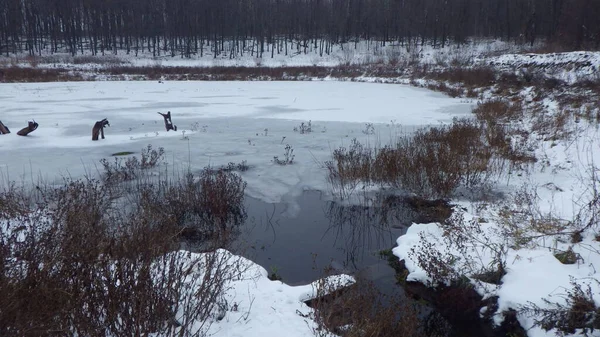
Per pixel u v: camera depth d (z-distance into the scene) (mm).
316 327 4160
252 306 4531
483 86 26250
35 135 14633
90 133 15195
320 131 15680
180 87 32031
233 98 25625
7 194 7250
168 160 11734
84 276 3572
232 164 11281
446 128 14523
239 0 68250
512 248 5602
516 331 4477
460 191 8992
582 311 4094
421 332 4539
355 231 7648
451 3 60062
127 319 3408
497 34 56469
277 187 9867
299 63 52125
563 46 36875
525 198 7480
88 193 7430
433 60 45250
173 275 3850
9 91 28438
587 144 10258
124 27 63938
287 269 6141
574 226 5797
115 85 33125
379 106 21750
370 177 10109
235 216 8297
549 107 15656
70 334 3238
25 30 65750
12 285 3271
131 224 4754
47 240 4156
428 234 6730
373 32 65250
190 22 61969
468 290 5098
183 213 7988
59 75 38000
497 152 10977
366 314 4258
